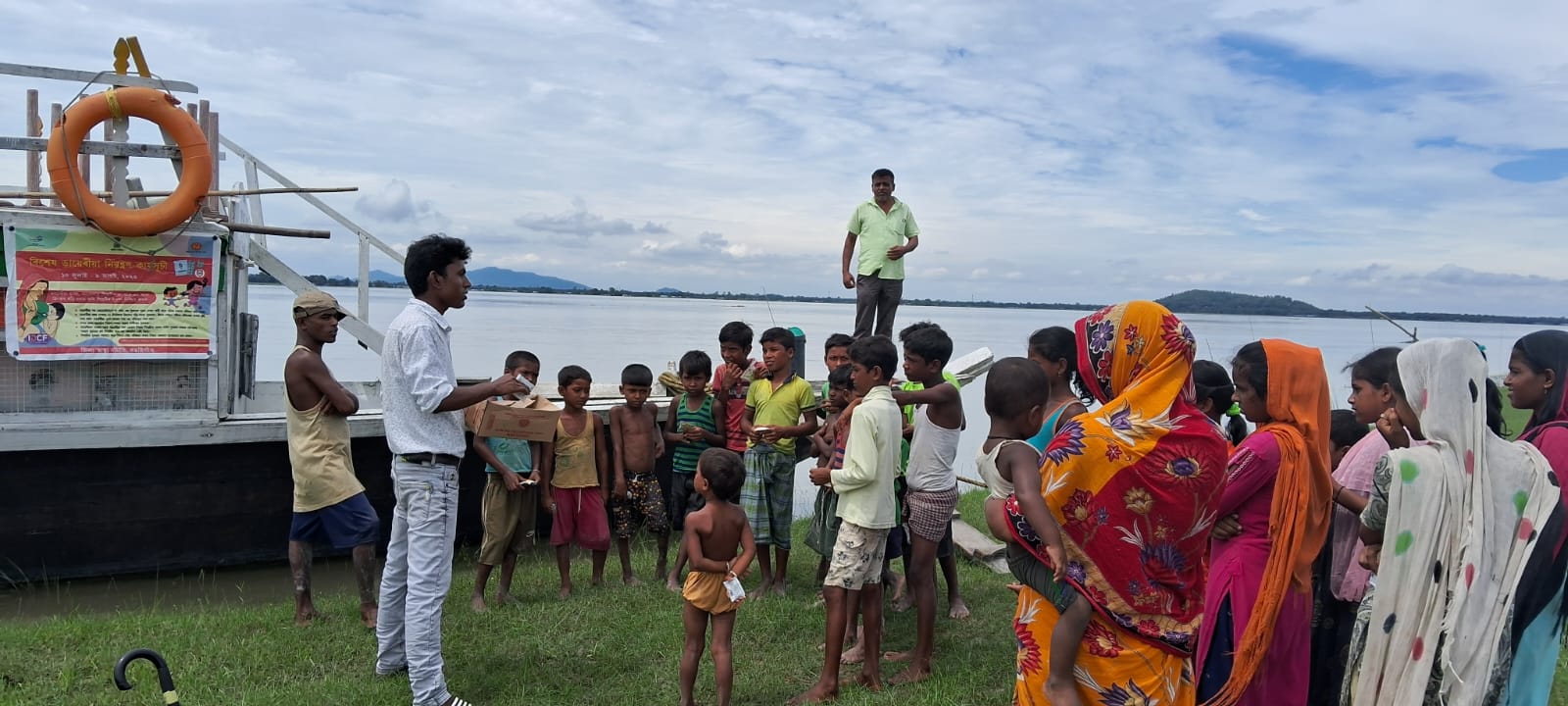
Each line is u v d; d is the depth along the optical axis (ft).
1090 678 9.45
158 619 19.11
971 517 30.48
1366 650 10.71
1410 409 11.14
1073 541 9.37
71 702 14.75
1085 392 10.69
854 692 15.58
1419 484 10.34
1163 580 9.37
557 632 18.39
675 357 86.02
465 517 27.66
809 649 17.93
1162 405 9.36
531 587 22.11
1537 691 10.13
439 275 15.11
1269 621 11.25
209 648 17.16
